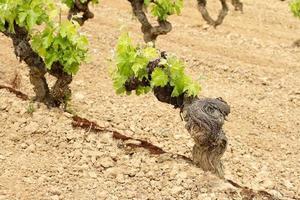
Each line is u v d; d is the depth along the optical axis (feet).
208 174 26.45
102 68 42.27
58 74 30.71
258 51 53.47
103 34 49.29
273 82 45.98
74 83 39.06
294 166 33.65
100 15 55.47
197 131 25.49
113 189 25.88
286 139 37.01
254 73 46.96
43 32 29.32
